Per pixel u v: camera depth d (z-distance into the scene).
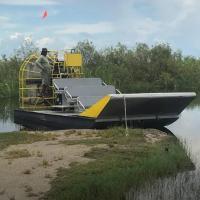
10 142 15.06
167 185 9.82
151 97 18.45
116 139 15.50
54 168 11.20
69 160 12.05
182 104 19.75
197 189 9.51
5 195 9.15
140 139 15.63
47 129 21.66
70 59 24.27
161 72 58.56
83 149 13.53
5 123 25.05
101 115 18.30
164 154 12.59
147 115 19.61
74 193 8.91
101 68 57.00
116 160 11.90
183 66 60.00
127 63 59.72
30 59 25.06
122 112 18.73
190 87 58.75
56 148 13.74
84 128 18.89
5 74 54.31
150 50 60.16
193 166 11.91
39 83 24.52
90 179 9.80
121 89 56.62
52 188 9.55
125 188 9.38
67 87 21.81
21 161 11.98
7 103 41.84
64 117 20.11
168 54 60.06
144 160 11.62
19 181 10.10
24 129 21.98
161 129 20.30
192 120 24.30
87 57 60.59
